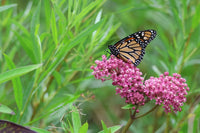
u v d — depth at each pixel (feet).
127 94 2.11
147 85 2.09
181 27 2.46
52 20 2.14
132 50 2.20
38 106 2.35
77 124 2.09
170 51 2.48
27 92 2.16
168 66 2.44
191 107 2.42
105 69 2.11
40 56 2.14
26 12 2.48
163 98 2.09
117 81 2.12
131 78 2.10
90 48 2.32
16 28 2.48
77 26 2.28
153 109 2.12
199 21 2.43
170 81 2.11
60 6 2.28
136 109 2.12
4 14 2.47
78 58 2.35
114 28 2.34
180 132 2.36
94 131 2.32
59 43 2.20
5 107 2.02
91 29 2.08
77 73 2.48
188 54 2.46
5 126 1.90
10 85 2.41
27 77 2.35
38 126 2.30
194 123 2.32
